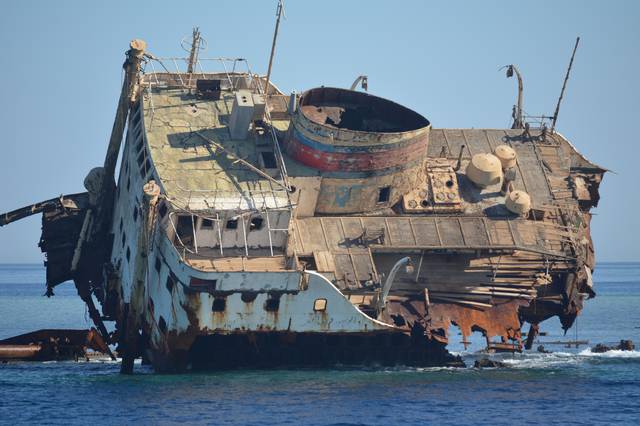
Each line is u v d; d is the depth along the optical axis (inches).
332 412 7332.7
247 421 7091.5
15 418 7268.7
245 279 7839.6
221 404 7490.2
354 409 7426.2
